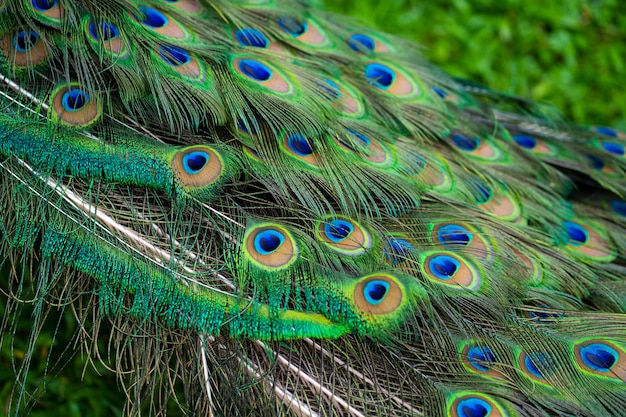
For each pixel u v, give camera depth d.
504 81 1.98
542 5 2.02
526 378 1.58
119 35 1.63
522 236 1.64
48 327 1.76
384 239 1.61
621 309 1.62
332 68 1.70
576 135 1.77
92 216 1.60
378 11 2.00
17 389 1.74
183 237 1.60
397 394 1.58
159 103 1.62
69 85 1.63
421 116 1.70
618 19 2.03
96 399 1.75
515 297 1.60
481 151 1.71
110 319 1.60
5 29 1.64
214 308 1.58
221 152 1.61
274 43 1.71
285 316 1.58
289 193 1.62
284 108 1.63
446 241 1.62
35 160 1.61
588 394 1.57
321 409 1.58
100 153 1.61
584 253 1.67
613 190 1.71
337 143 1.64
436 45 1.99
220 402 1.59
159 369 1.61
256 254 1.59
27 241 1.61
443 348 1.58
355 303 1.58
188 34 1.66
